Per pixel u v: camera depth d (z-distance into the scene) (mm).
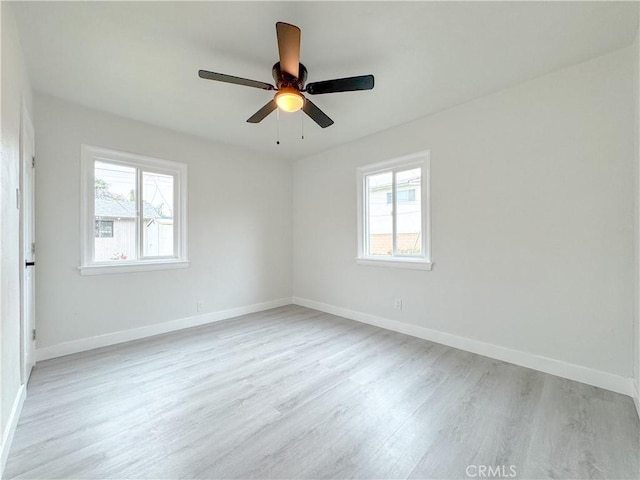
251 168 4094
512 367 2350
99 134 2816
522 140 2354
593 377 2053
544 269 2264
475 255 2637
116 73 2205
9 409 1489
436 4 1561
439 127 2867
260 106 2734
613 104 1963
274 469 1330
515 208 2398
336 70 2174
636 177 1838
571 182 2137
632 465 1351
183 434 1564
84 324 2725
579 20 1672
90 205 2816
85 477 1280
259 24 1715
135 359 2518
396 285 3270
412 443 1497
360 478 1280
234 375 2232
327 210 4086
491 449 1454
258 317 3850
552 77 2207
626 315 1933
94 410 1775
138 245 3131
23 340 1845
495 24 1705
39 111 2492
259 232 4191
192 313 3480
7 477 1275
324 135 3498
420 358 2531
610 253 1990
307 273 4406
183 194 3430
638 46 1738
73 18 1647
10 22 1552
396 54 1987
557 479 1277
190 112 2857
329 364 2420
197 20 1679
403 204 3314
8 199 1503
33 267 2393
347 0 1531
